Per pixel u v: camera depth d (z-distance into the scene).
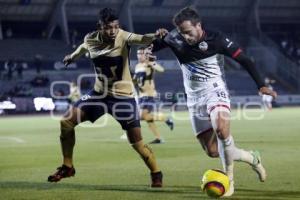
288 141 37.56
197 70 18.25
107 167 25.45
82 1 119.19
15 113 89.62
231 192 17.78
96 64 19.56
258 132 45.62
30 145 37.28
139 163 26.78
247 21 135.50
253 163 18.72
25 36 123.31
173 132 47.59
